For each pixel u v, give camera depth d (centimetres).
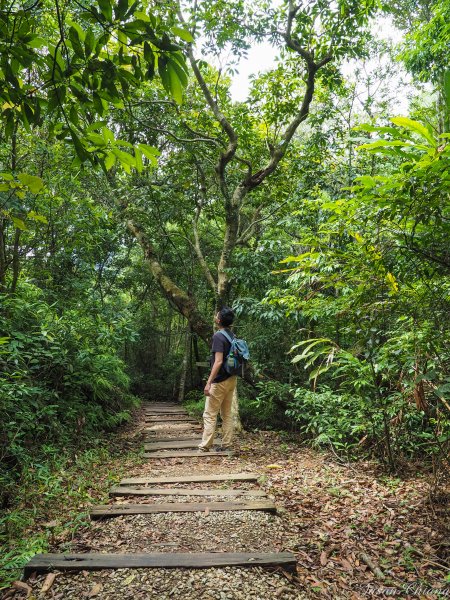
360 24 618
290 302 505
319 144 760
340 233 274
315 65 640
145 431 716
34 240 646
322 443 542
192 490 380
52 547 280
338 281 307
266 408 695
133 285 1327
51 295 669
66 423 556
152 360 1445
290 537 291
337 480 407
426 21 780
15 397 414
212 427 532
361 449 487
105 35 152
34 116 166
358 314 292
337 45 634
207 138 711
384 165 545
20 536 297
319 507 344
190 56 651
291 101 739
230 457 516
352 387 515
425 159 175
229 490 381
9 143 557
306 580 241
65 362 551
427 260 242
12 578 241
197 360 1327
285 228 741
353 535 295
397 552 272
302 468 456
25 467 388
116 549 274
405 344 317
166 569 243
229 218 718
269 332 736
